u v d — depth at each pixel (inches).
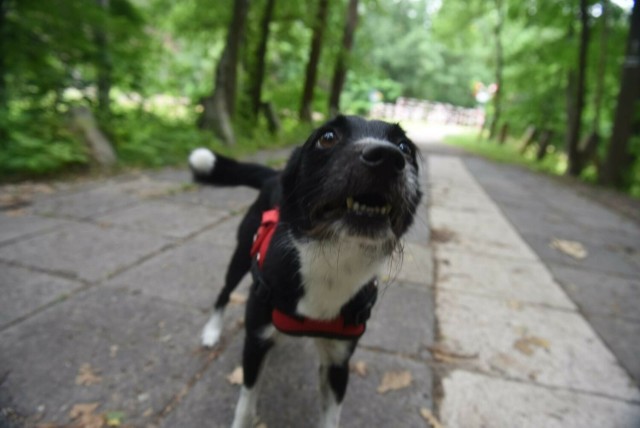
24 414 23.2
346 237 18.5
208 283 38.9
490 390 28.8
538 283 46.3
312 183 19.3
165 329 31.7
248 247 28.5
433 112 424.5
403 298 39.9
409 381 28.7
